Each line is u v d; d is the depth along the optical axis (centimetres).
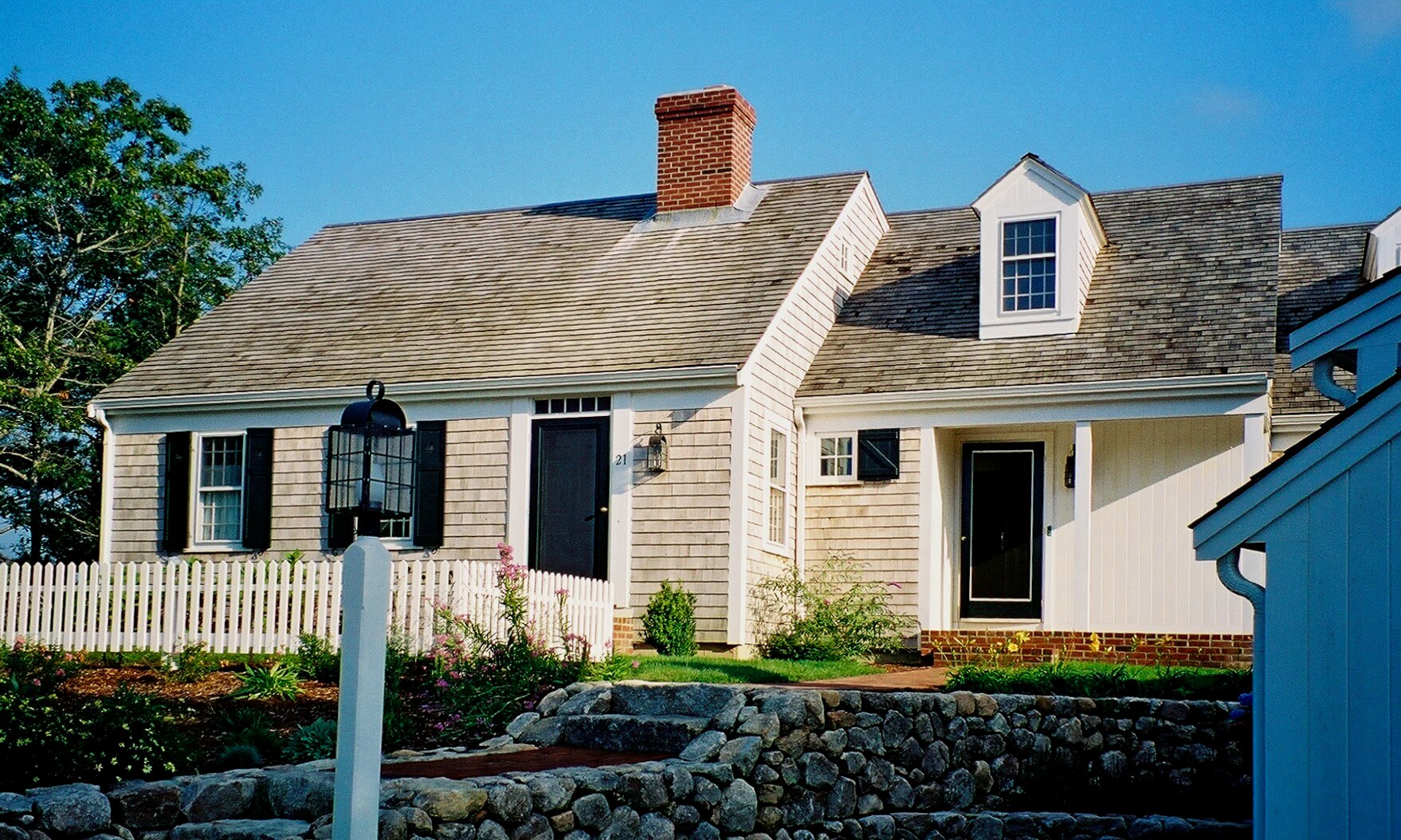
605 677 1233
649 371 1683
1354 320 980
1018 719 1072
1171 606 1641
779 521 1753
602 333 1809
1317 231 2014
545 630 1380
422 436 1805
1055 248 1775
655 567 1672
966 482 1789
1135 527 1673
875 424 1766
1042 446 1753
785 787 923
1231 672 1202
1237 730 1045
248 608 1427
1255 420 1568
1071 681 1159
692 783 866
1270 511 729
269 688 1128
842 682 1348
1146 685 1152
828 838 941
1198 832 923
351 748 685
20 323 2800
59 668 1228
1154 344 1677
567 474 1736
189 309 2930
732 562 1634
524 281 2012
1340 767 704
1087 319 1770
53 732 761
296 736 955
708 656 1589
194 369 1986
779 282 1814
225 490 1908
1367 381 970
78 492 2739
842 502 1778
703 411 1673
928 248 2075
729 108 2045
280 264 2269
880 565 1745
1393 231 1769
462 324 1930
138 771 775
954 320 1856
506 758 933
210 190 2966
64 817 675
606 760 923
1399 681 696
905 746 1002
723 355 1669
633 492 1694
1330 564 716
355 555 704
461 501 1777
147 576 1480
